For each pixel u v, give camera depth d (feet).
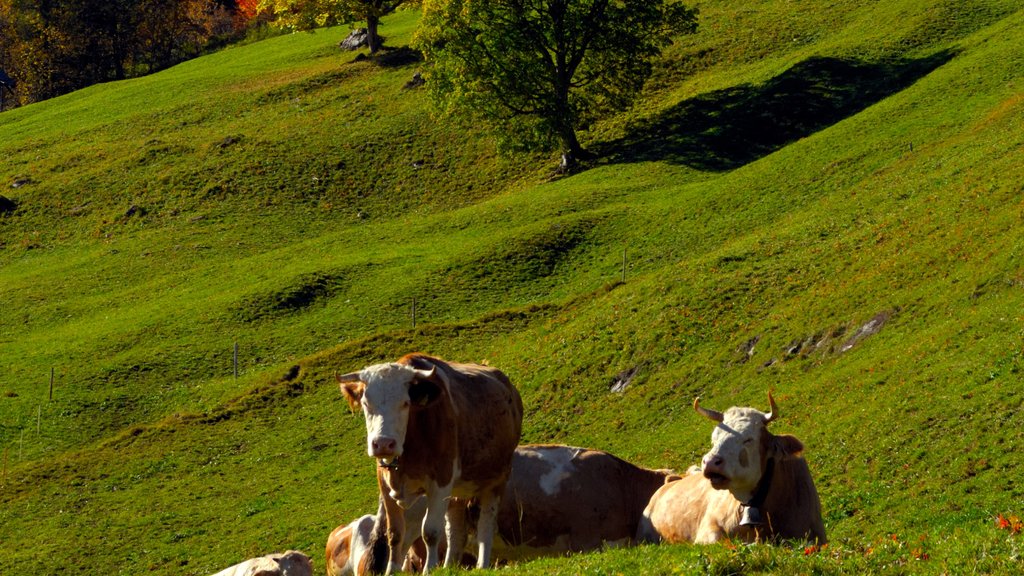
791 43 329.93
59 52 511.40
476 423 51.60
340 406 172.14
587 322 170.81
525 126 279.90
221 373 196.34
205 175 311.27
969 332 110.52
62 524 141.90
